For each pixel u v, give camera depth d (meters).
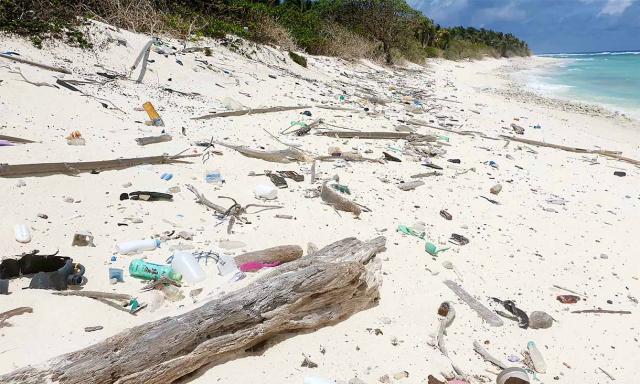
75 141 3.09
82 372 1.32
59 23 4.91
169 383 1.49
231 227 2.51
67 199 2.49
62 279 1.82
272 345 1.72
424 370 1.73
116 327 1.63
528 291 2.35
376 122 5.07
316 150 3.94
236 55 6.64
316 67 8.13
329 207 2.90
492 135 5.22
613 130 6.15
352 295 1.90
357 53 10.34
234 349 1.61
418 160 4.04
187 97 4.75
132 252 2.15
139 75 4.90
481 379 1.72
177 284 1.96
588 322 2.16
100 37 5.17
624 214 3.39
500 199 3.45
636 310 2.27
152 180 2.90
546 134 5.57
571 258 2.72
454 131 5.15
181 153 3.35
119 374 1.37
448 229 2.88
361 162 3.80
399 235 2.68
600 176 4.16
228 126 4.18
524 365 1.84
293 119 4.71
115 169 2.93
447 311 2.04
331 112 5.21
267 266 2.14
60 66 4.38
